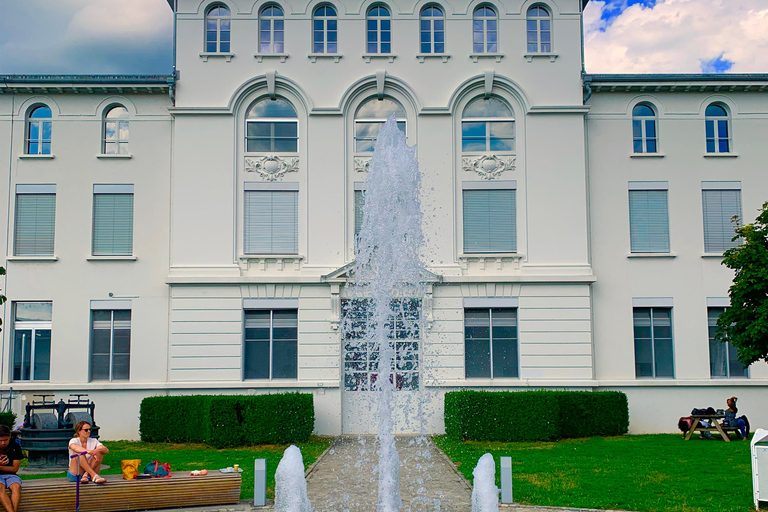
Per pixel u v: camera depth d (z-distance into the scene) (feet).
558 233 80.64
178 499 40.98
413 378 78.23
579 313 79.56
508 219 81.20
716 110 85.30
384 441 41.19
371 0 83.25
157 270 80.94
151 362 79.66
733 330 68.13
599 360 80.74
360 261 48.55
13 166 81.92
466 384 77.97
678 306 81.97
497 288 79.51
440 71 82.33
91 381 79.77
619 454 60.75
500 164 81.56
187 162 80.84
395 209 47.32
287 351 79.41
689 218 83.10
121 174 82.12
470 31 82.89
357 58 82.28
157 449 68.13
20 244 81.41
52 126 82.53
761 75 83.41
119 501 39.86
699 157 83.97
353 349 79.51
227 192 80.53
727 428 70.74
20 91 82.33
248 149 82.07
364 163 81.66
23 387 78.18
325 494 45.65
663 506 41.22
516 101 82.48
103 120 83.05
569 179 81.30
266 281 78.84
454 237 80.33
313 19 83.41
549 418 71.00
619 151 83.56
